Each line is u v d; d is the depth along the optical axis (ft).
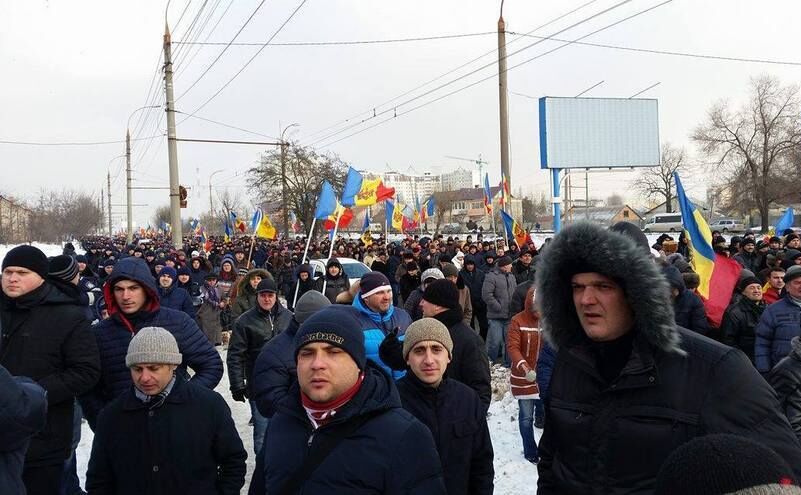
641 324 7.03
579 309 7.60
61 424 13.66
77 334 13.85
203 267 48.83
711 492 4.13
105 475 11.89
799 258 28.68
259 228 68.18
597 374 7.48
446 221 327.06
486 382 15.23
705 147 158.10
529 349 21.15
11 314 13.61
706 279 26.58
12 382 8.94
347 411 8.43
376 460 8.25
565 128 70.79
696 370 6.91
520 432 21.89
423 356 12.19
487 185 73.00
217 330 41.50
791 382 12.96
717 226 174.70
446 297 15.35
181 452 11.56
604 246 7.18
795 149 150.00
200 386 12.28
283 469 8.57
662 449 6.82
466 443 12.24
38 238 237.86
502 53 56.03
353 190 44.68
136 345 11.65
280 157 139.64
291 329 15.99
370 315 16.62
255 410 20.47
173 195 77.87
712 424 6.66
